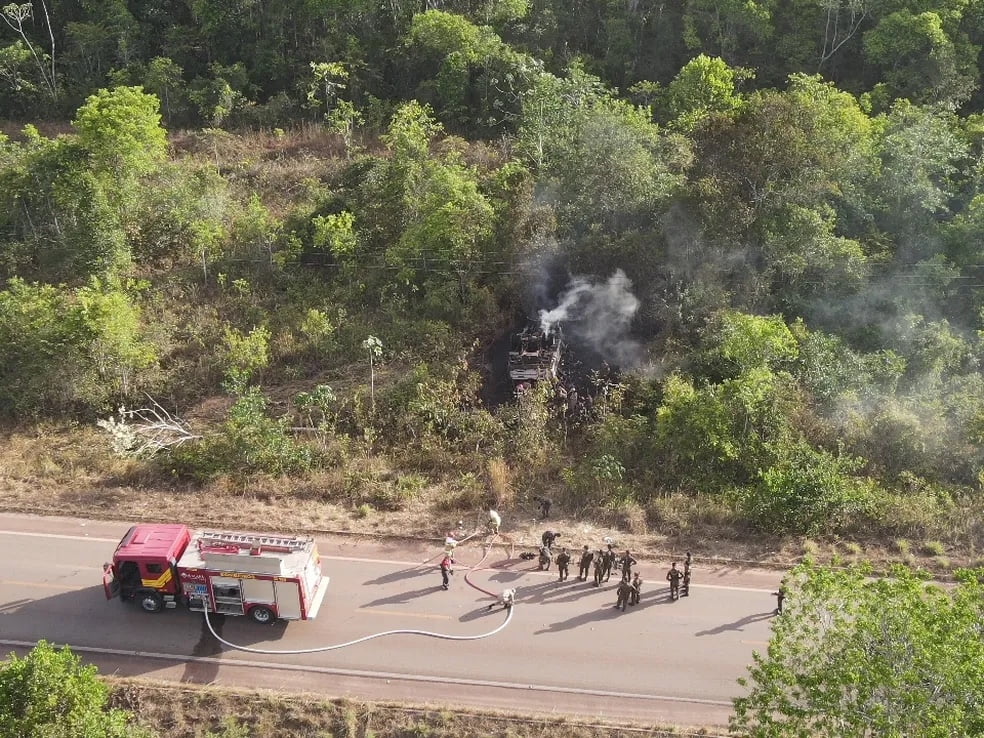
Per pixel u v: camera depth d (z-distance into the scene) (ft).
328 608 80.12
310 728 67.92
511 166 136.36
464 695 71.36
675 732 67.62
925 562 86.53
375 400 108.37
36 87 173.68
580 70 153.28
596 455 99.71
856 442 100.53
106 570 76.79
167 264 136.77
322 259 136.67
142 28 180.24
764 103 119.85
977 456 97.60
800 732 53.21
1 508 92.89
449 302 125.29
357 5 173.58
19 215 137.49
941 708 48.60
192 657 74.59
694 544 89.04
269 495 95.35
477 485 95.66
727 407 98.02
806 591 60.49
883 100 154.20
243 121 170.50
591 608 80.79
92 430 107.45
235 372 108.68
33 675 59.57
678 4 179.32
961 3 159.12
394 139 145.48
